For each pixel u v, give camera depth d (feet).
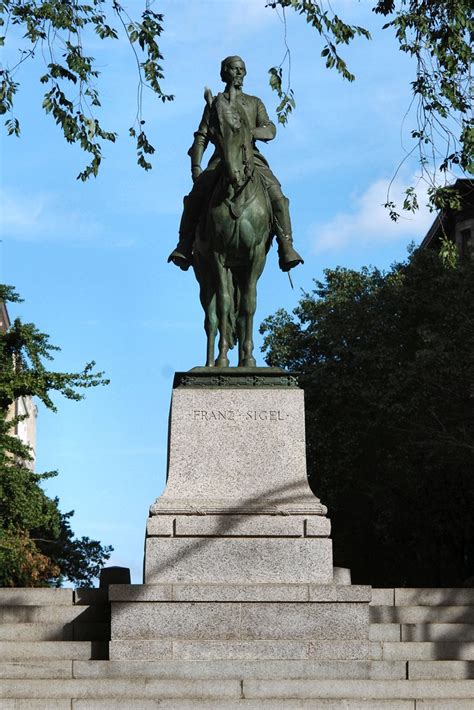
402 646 47.88
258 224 54.34
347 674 45.83
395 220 56.44
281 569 49.65
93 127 51.65
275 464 52.06
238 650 46.68
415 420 117.70
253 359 55.16
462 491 122.72
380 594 52.24
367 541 138.10
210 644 46.73
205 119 57.00
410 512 126.52
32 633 49.83
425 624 49.11
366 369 128.67
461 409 115.55
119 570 57.82
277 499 51.31
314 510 50.65
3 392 88.84
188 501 50.98
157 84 52.49
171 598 47.24
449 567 139.13
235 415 52.60
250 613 47.34
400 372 119.34
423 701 43.11
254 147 56.85
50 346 92.27
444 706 43.04
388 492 126.62
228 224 53.88
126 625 46.93
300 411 52.75
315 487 131.44
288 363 146.41
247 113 56.65
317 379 130.31
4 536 90.43
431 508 125.18
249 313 55.26
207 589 47.44
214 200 54.08
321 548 49.96
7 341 91.91
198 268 55.98
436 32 53.47
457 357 114.21
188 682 44.24
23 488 91.66
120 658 46.47
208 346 55.06
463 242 159.63
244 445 52.24
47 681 43.96
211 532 50.11
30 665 45.68
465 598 52.31
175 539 49.85
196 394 52.75
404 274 129.59
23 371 90.63
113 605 47.11
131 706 42.88
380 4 54.39
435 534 128.88
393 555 139.03
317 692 44.34
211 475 51.85
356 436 126.31
